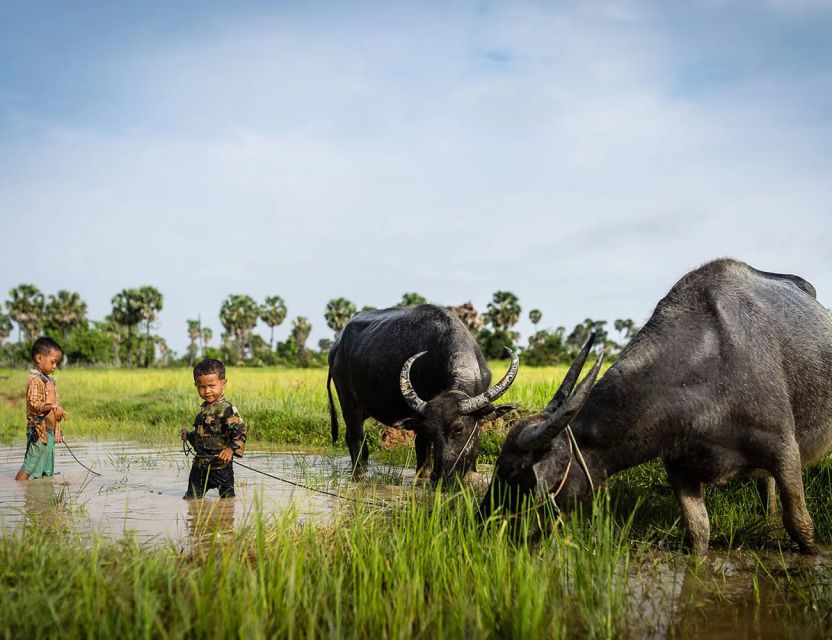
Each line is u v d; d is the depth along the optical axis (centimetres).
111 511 485
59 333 6512
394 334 730
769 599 354
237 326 7812
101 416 1299
